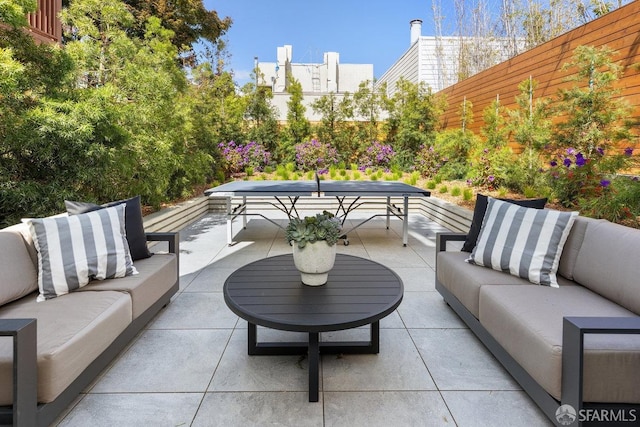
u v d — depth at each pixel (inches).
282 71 745.0
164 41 259.8
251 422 66.9
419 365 85.4
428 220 271.9
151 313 100.5
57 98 136.4
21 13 125.5
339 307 77.8
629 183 131.8
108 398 73.1
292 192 177.9
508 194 225.3
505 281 93.7
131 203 112.9
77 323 70.9
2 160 128.3
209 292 128.9
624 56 178.9
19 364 54.9
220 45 542.9
